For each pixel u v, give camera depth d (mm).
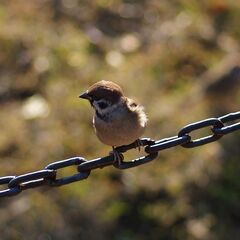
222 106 11836
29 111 11789
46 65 12633
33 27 13406
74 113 11586
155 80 12438
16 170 10812
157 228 10031
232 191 10320
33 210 10133
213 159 10656
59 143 11109
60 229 9945
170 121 11461
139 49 13234
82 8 14000
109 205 10250
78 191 10375
